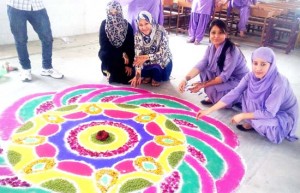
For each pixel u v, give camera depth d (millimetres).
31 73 3771
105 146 2410
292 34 5543
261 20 6449
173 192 1979
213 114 3082
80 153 2309
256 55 2453
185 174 2156
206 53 3234
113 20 3447
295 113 2648
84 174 2096
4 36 4809
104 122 2762
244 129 2818
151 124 2781
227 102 2697
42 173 2082
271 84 2516
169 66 3787
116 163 2223
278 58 5289
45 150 2320
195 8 5707
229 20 6559
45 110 2912
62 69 4008
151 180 2072
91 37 5797
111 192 1946
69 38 5566
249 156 2441
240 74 3215
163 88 3646
